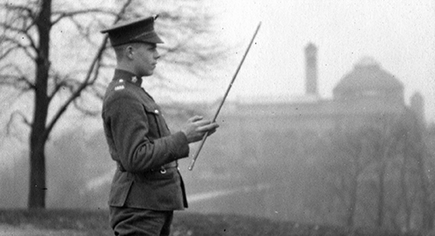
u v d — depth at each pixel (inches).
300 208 2618.1
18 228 510.0
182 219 604.7
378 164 1993.1
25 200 2439.7
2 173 2445.9
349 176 2180.1
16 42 729.0
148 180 152.2
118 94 151.7
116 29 155.4
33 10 730.8
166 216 157.1
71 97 764.6
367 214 2150.6
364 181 2140.7
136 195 151.6
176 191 155.8
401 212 2130.9
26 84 757.3
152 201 151.6
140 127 149.3
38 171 776.3
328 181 2326.5
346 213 2098.9
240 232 527.8
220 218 656.4
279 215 2625.5
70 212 650.8
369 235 572.7
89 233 486.9
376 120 2106.3
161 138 149.6
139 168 147.3
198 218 633.6
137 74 156.8
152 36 157.2
